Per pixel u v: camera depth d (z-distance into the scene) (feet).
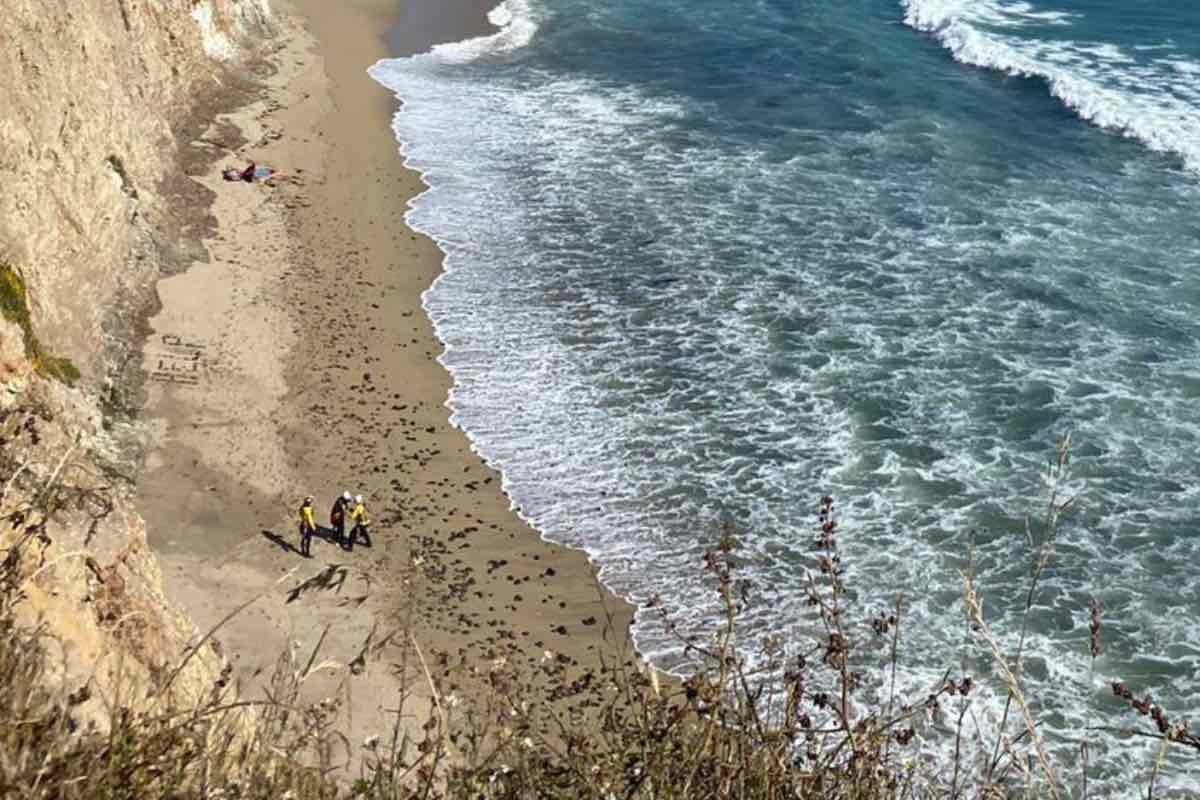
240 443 83.71
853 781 17.62
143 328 92.99
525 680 64.80
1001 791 18.67
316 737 17.80
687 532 79.00
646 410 91.15
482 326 100.83
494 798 17.30
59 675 20.35
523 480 83.20
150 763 15.07
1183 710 65.21
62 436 47.01
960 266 111.14
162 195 108.99
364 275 106.83
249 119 132.57
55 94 87.81
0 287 75.82
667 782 16.48
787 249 114.21
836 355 97.76
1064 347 98.68
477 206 121.39
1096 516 80.12
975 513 80.43
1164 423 89.35
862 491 82.84
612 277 109.29
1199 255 113.19
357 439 85.76
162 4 125.39
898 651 68.39
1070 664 68.13
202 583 70.79
